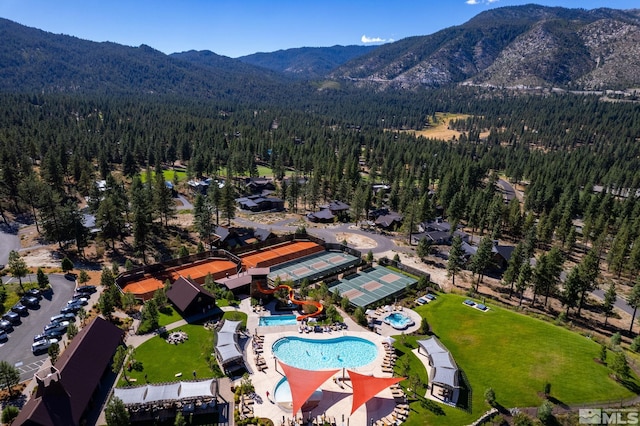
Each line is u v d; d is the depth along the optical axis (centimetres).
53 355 5719
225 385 5594
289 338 6862
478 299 8750
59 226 9881
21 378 5538
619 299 9481
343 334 7031
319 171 18850
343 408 5253
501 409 5338
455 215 14338
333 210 15288
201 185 17388
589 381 5912
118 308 7450
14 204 13175
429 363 6275
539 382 5884
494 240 12600
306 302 7806
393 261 10375
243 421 4872
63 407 4594
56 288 8231
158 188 12144
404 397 5497
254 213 15338
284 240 11581
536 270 8412
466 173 19012
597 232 12800
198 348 6419
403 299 8525
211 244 11012
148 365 5919
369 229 13850
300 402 4791
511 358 6494
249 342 6700
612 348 6831
